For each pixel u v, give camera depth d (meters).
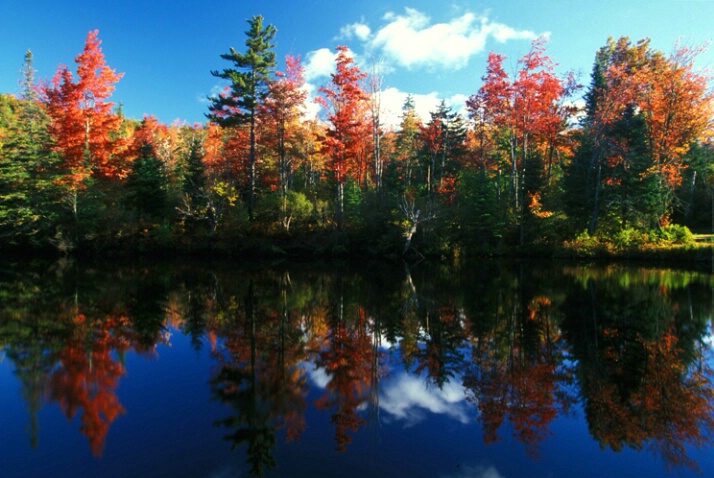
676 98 27.88
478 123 37.53
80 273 22.56
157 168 34.72
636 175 27.80
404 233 29.19
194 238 31.03
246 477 4.32
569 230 30.34
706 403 6.36
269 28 31.62
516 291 16.48
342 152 30.70
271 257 31.09
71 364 8.06
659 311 12.59
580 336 10.04
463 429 5.50
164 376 7.43
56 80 33.62
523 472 4.49
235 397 6.56
